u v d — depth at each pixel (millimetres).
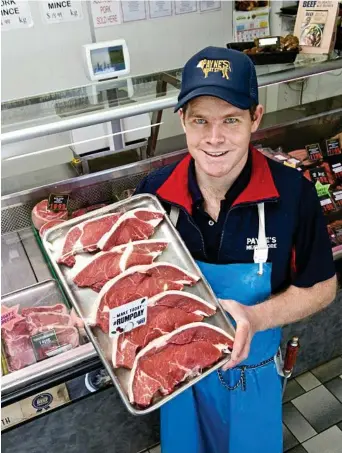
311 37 2334
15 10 2820
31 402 1757
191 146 1304
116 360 1314
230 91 1183
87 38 3133
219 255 1492
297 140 2945
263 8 3564
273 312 1430
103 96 1869
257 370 1692
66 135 2420
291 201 1435
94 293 1458
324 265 1486
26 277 2131
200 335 1381
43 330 1812
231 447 1841
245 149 1299
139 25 3252
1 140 1572
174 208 1573
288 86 3053
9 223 2359
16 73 3031
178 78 1978
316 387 2617
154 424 2227
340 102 3025
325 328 2516
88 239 1539
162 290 1455
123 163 2453
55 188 2357
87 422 1982
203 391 1764
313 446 2336
